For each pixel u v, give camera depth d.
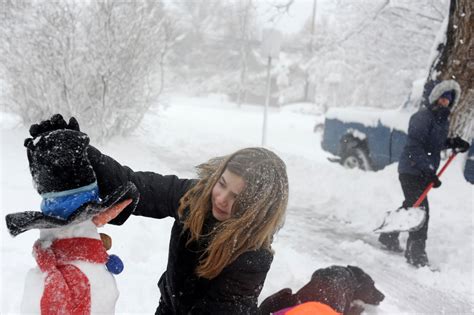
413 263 4.64
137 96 8.51
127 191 1.39
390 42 15.22
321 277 2.84
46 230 1.34
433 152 4.73
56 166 1.29
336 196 6.75
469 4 6.94
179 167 7.60
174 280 1.83
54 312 1.20
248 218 1.63
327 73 27.14
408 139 4.80
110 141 7.99
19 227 1.22
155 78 8.84
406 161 4.77
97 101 7.71
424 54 14.97
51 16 7.48
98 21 7.79
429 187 4.69
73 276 1.27
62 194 1.31
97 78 7.79
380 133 8.03
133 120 8.53
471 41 6.98
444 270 4.59
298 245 4.89
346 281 2.89
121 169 1.77
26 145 1.34
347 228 5.70
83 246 1.33
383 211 6.17
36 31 7.56
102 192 1.69
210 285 1.72
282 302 2.59
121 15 7.91
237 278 1.68
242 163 1.66
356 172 7.59
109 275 1.35
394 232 5.04
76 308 1.23
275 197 1.67
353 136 8.63
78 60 7.73
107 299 1.30
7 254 3.22
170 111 21.61
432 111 4.73
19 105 8.10
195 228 1.75
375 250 4.97
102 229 3.86
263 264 1.70
